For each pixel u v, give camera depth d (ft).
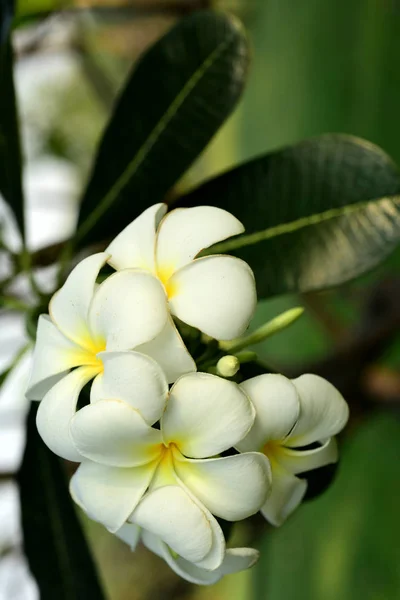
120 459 1.64
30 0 2.39
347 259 1.91
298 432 1.71
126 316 1.63
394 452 4.25
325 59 4.92
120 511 1.64
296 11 5.46
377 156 1.91
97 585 2.04
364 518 4.51
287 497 1.73
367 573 4.43
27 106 5.65
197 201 1.97
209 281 1.66
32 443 2.02
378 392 3.01
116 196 2.00
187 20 1.95
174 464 1.65
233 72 1.95
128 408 1.60
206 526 1.63
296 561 5.46
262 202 1.94
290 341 5.43
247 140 6.79
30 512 2.04
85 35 4.40
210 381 1.63
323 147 1.93
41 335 1.72
